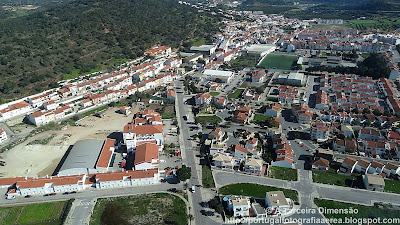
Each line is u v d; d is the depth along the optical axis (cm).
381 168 17038
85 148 19238
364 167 17200
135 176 16650
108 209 15012
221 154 18500
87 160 18062
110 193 16200
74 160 18012
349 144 19350
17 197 16025
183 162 18700
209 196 15850
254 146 19575
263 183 16650
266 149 19750
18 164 19000
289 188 16200
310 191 15975
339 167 17900
